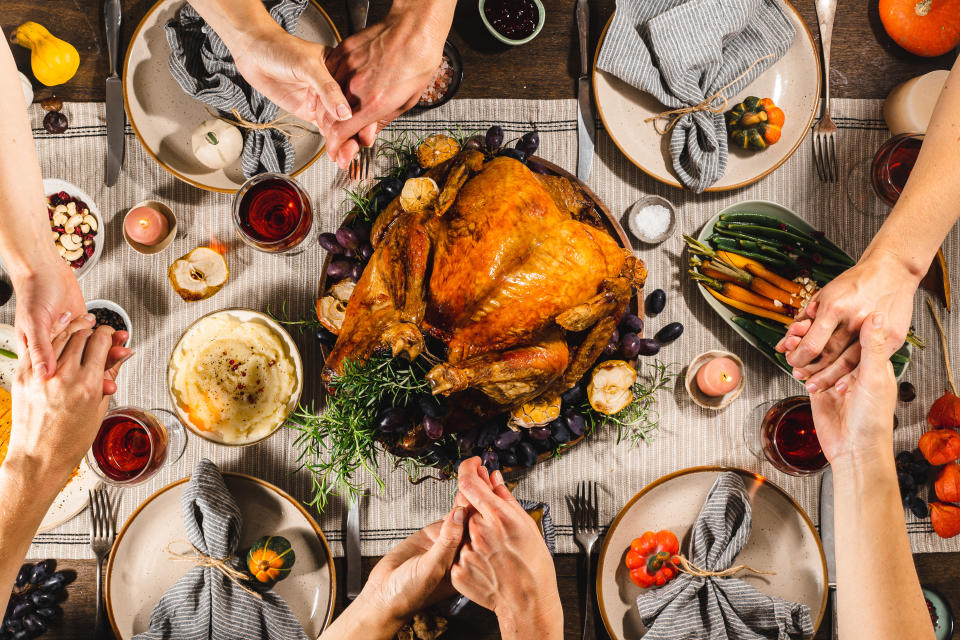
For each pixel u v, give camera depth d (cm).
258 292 126
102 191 126
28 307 102
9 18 127
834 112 128
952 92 105
